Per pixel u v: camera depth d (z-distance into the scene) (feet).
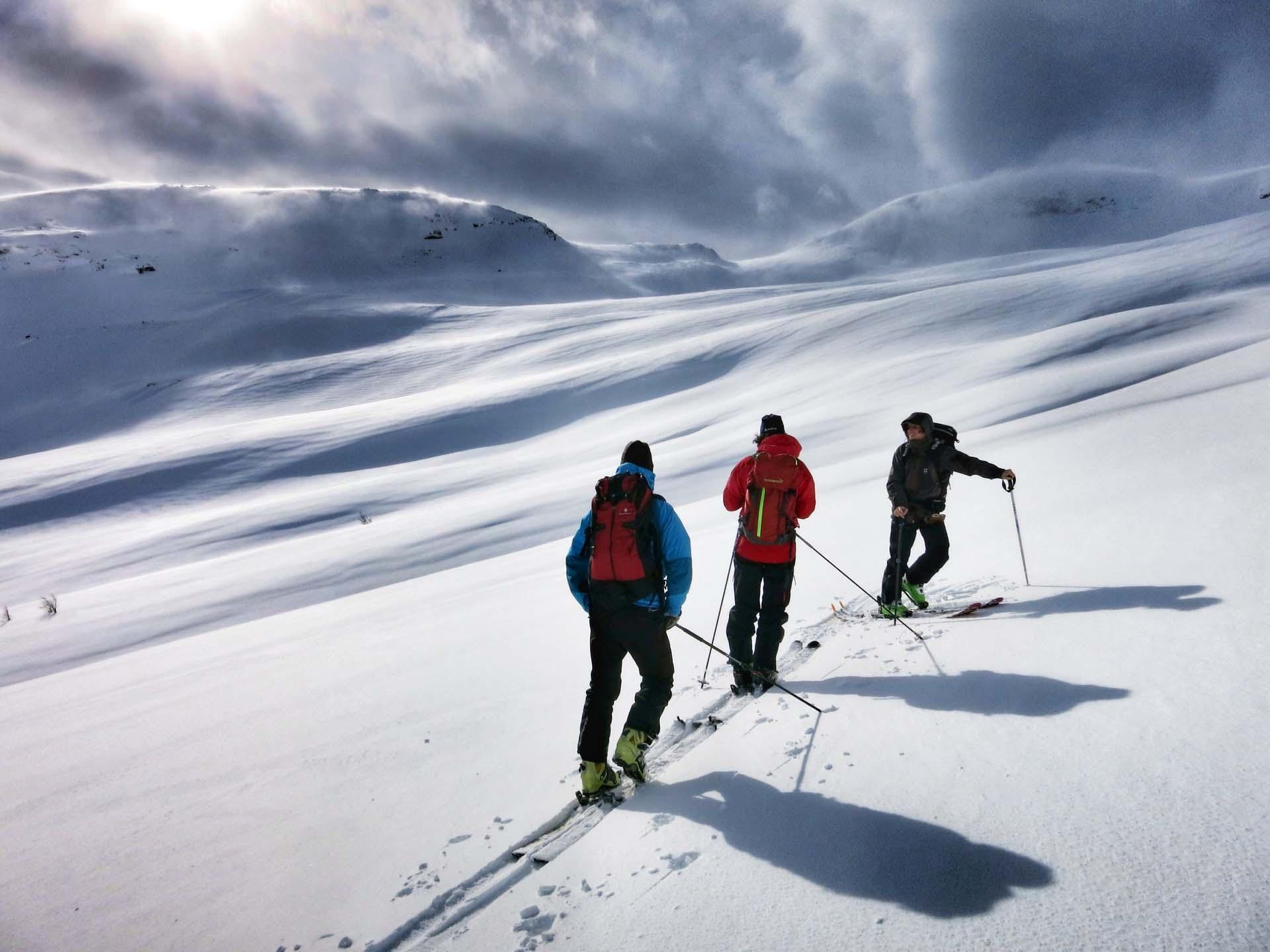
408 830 10.49
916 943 6.13
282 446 163.73
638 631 11.16
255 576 64.64
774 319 229.04
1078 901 6.18
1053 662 11.06
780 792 9.25
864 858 7.48
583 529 11.85
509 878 8.74
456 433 159.22
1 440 267.39
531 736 13.14
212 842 11.29
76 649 52.90
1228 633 10.34
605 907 7.63
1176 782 7.45
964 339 136.77
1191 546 14.33
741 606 14.21
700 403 139.74
